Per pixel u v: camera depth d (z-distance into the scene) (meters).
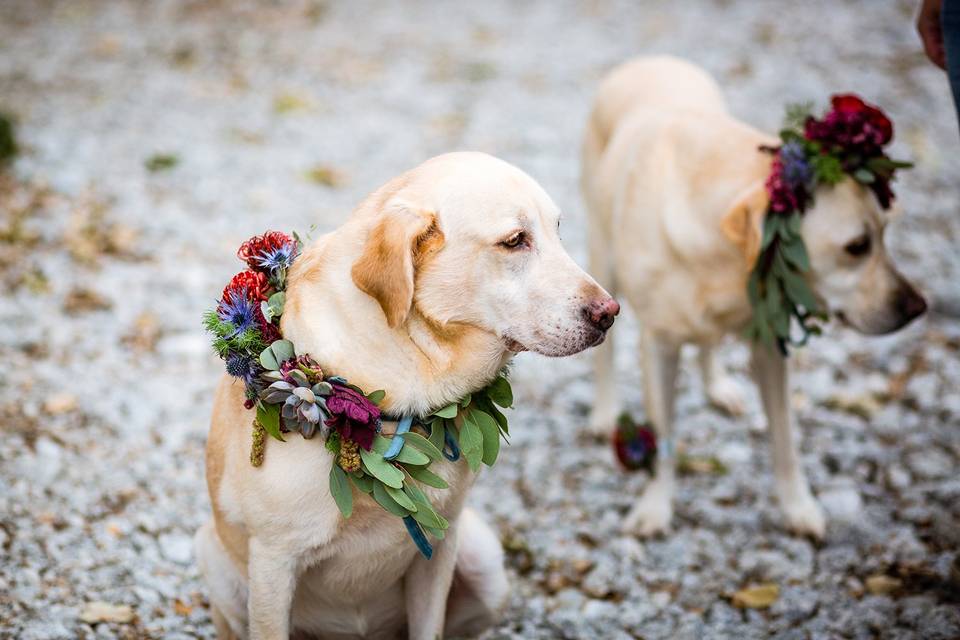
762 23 9.41
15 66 7.62
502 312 2.29
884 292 3.38
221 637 2.82
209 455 2.58
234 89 7.53
